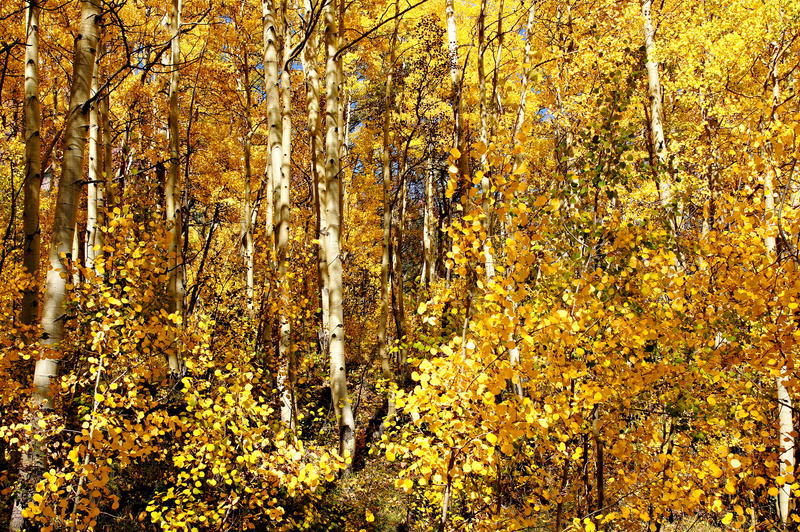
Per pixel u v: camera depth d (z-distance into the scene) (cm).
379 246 1455
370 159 1345
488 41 791
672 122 1003
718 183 646
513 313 275
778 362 330
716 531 438
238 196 1350
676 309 354
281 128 805
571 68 683
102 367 368
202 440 360
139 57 995
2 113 883
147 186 1159
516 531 382
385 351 916
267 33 789
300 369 873
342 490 683
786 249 330
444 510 301
